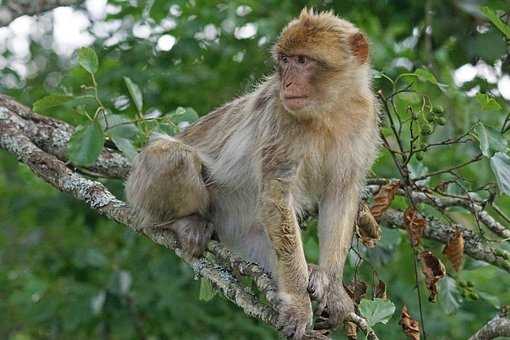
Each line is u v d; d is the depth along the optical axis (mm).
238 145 10656
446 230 11422
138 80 15398
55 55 22188
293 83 9703
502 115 14133
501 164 9961
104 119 11328
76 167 11992
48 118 12375
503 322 9953
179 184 10492
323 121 9883
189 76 15750
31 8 13453
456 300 11266
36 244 17969
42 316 15750
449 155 13641
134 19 16672
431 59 13227
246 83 15789
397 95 11031
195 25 15734
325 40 9750
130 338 15477
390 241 11586
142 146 11875
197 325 15422
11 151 11398
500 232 11078
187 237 10148
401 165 10656
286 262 9250
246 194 10727
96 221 16000
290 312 8820
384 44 14734
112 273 15656
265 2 16047
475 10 12328
